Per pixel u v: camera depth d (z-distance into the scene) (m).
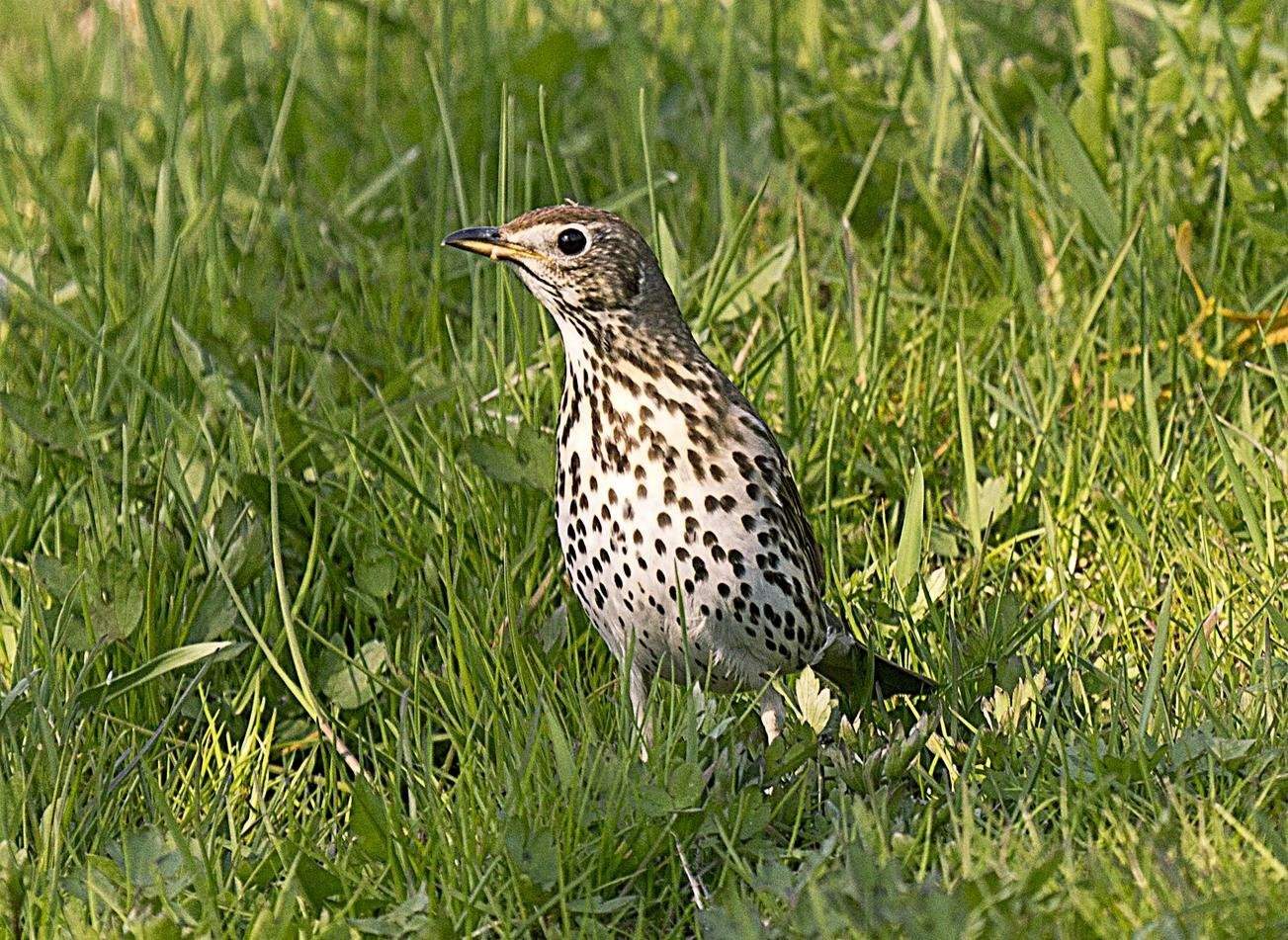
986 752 8.73
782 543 9.06
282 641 9.89
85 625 9.62
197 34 17.92
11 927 7.91
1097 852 7.57
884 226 14.40
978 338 12.65
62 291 13.09
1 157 13.80
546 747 8.76
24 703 9.12
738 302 12.20
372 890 8.09
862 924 7.17
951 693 9.25
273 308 12.36
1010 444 11.72
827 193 14.41
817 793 8.78
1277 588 9.75
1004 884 7.47
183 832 8.62
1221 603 9.81
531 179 12.58
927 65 16.34
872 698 9.65
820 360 11.95
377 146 15.48
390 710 9.88
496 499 10.70
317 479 10.88
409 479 10.87
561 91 16.20
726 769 8.45
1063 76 15.31
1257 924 7.20
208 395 11.53
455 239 9.20
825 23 16.08
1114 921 7.29
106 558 9.83
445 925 7.60
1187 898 7.25
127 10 18.88
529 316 12.48
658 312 9.05
